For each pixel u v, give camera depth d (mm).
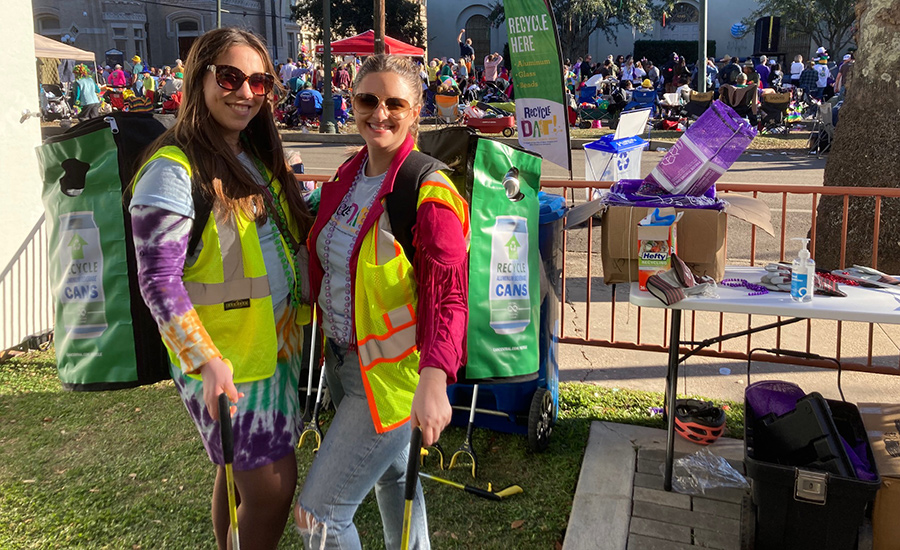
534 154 3125
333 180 2227
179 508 3199
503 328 3072
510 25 4699
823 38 31688
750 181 11406
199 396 2029
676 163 3301
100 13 36281
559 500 3193
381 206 2012
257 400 2035
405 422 2041
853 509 2570
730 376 4414
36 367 4832
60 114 22359
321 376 3645
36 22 36656
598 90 20531
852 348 4809
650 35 36812
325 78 19250
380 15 13797
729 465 3355
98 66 34719
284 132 19344
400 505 2305
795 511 2646
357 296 2023
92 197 2625
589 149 8180
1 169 4855
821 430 2744
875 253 4035
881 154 5895
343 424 2096
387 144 2062
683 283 3004
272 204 2145
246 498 2082
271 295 2088
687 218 3121
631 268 3227
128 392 4414
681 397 4125
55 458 3635
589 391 4234
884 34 5832
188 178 1955
